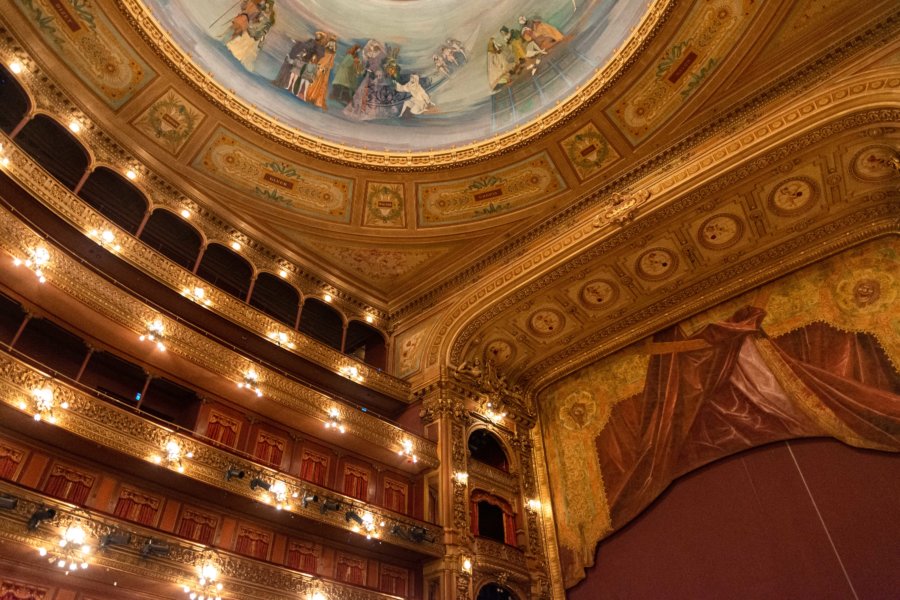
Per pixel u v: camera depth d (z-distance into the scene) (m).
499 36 16.70
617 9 14.73
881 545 11.37
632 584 14.26
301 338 15.17
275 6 15.69
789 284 15.09
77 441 9.73
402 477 15.15
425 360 17.05
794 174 13.64
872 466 12.12
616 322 17.44
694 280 16.25
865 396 12.68
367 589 12.08
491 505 15.88
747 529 13.09
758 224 14.79
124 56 13.26
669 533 14.20
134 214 14.80
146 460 10.07
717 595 12.88
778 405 13.80
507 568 14.62
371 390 16.14
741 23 13.14
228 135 15.15
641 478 15.20
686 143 14.68
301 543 12.36
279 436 13.45
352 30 16.81
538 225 16.78
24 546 8.14
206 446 10.98
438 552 13.50
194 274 13.55
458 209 17.14
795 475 12.99
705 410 14.90
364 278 18.45
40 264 10.11
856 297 13.84
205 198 15.36
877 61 12.27
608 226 15.23
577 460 16.84
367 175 16.48
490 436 17.47
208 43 14.62
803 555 12.16
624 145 15.26
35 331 11.40
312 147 15.79
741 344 15.11
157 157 14.58
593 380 17.72
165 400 12.68
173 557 9.65
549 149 15.80
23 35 11.96
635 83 14.44
